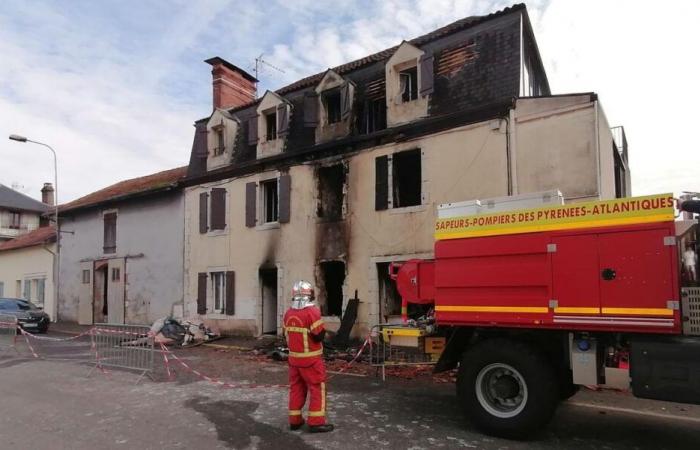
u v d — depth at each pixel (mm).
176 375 9789
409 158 13555
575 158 10398
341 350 12617
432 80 12672
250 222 16516
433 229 12320
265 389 8406
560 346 5730
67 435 5832
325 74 15023
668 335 4887
